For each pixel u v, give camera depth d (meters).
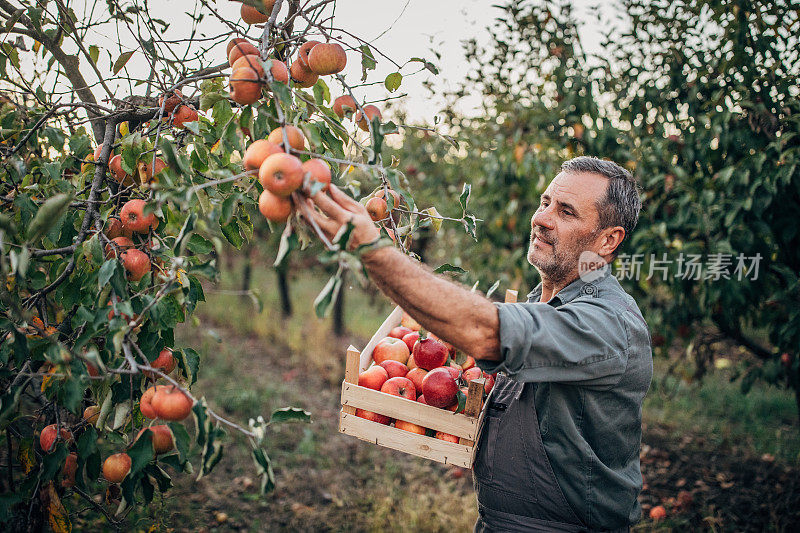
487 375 1.68
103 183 1.57
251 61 1.21
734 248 3.05
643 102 3.58
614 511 1.52
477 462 1.63
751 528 3.40
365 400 1.61
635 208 1.65
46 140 1.89
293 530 3.38
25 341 1.26
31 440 1.56
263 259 8.38
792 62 2.95
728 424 5.00
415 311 1.22
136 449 1.27
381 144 1.18
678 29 3.34
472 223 1.65
